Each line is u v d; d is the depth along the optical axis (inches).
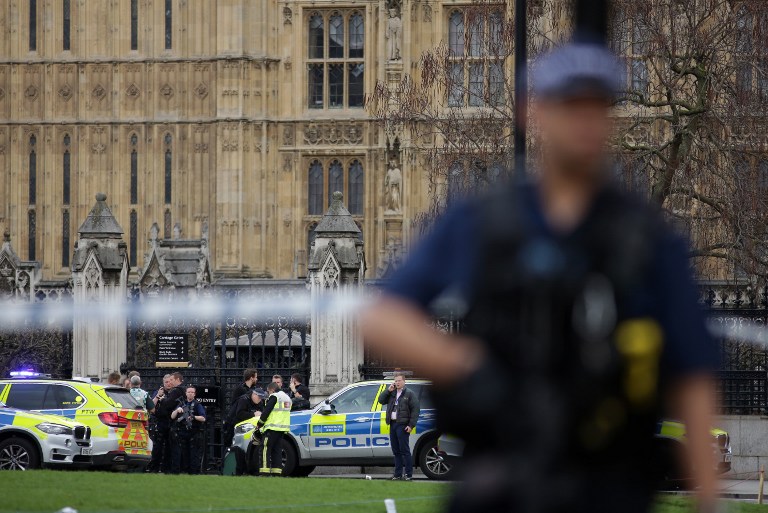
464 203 534.3
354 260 3870.6
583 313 523.2
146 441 3393.2
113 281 4045.3
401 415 3243.1
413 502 1930.4
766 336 3518.7
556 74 528.7
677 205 4192.9
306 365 4303.6
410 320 520.7
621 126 4665.4
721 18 4325.8
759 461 3582.7
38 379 3356.3
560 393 524.4
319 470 3757.4
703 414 532.7
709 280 4178.2
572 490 523.5
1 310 4308.6
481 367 524.1
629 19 4325.8
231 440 3609.7
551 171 536.1
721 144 4106.8
